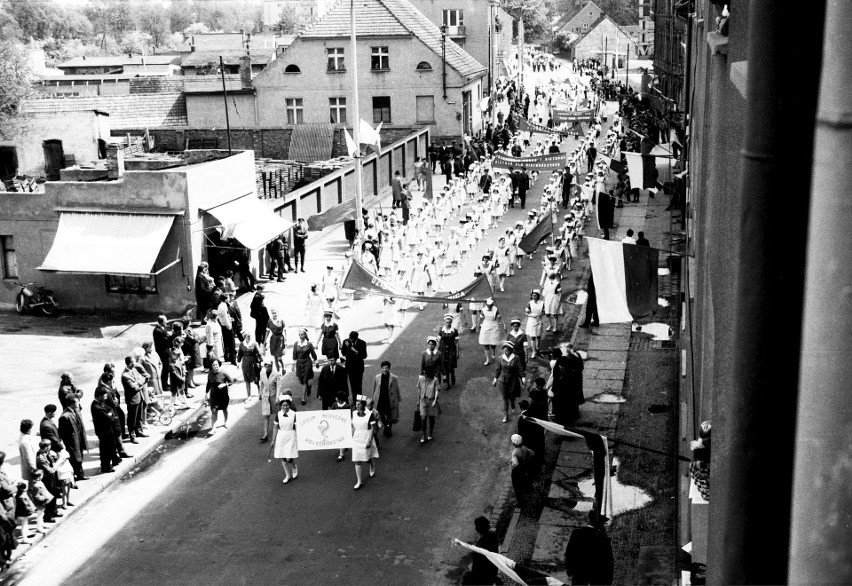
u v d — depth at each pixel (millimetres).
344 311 30250
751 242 3115
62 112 47750
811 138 3012
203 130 53375
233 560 15844
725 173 8188
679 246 34938
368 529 16766
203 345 25688
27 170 48250
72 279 30422
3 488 15516
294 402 22875
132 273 28609
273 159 51812
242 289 32562
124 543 16516
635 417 21047
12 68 48250
